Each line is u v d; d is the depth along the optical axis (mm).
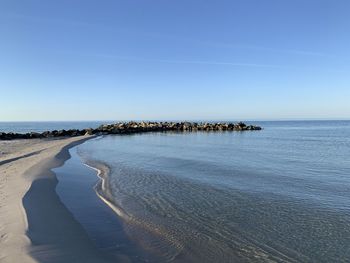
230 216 12953
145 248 9906
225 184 18734
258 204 14617
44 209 12578
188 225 11930
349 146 44750
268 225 11945
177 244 10258
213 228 11641
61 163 26781
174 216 12945
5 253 8203
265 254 9625
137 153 35688
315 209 13883
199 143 49594
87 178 20531
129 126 96812
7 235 9391
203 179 20219
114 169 24359
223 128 100875
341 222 12242
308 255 9555
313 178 20531
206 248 10008
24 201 13086
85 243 9617
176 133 82375
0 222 10477
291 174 21953
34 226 10469
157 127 97375
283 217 12836
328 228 11633
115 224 11906
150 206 14289
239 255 9562
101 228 11453
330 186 18234
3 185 16484
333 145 46219
